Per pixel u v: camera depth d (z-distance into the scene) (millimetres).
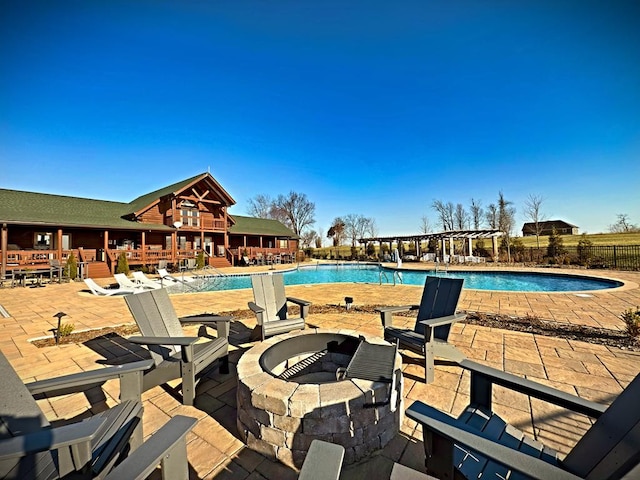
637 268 14547
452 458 1452
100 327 5547
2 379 1626
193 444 2254
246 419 2219
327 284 12297
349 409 2020
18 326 5625
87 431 1249
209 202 23469
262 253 24891
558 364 3561
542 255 20469
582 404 1494
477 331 4910
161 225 20109
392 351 2707
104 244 17484
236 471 1982
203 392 3076
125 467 1109
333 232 49688
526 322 5426
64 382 1817
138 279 11734
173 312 3553
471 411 1979
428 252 27859
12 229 15664
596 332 4762
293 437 2016
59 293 9945
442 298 3807
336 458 1157
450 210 38438
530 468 1064
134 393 2084
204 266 19641
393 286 11609
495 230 20656
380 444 2162
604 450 1315
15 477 1347
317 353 3479
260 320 4133
